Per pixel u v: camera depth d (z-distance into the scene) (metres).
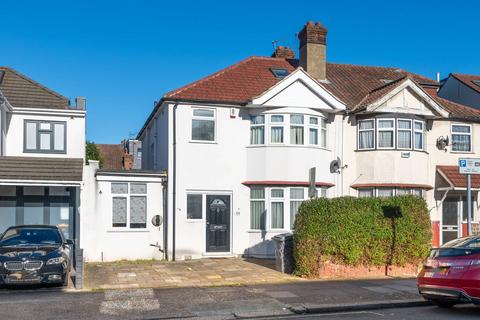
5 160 18.58
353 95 23.44
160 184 20.27
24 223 18.95
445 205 23.03
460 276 10.22
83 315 10.47
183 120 20.33
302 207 15.94
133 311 10.88
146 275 15.95
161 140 22.16
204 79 21.72
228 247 20.47
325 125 21.73
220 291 13.24
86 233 19.22
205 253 20.16
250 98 20.52
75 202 19.09
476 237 11.12
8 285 13.48
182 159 20.20
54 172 18.23
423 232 16.41
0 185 17.84
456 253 10.57
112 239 19.52
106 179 19.58
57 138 21.16
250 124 21.02
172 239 19.84
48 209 19.19
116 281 14.84
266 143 20.61
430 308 11.46
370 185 21.67
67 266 14.12
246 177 20.75
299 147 20.62
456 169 22.69
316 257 15.53
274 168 20.47
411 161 21.86
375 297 12.31
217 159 20.55
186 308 11.20
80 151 21.27
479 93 25.77
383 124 21.92
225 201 20.58
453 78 27.72
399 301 11.80
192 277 15.61
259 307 11.29
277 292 13.03
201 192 20.31
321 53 23.97
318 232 15.53
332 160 21.62
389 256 16.09
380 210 16.06
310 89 20.89
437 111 22.27
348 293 12.84
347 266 15.80
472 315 10.53
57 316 10.37
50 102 21.31
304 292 13.02
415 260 16.30
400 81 21.88
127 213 19.78
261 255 20.39
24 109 20.67
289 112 20.64
